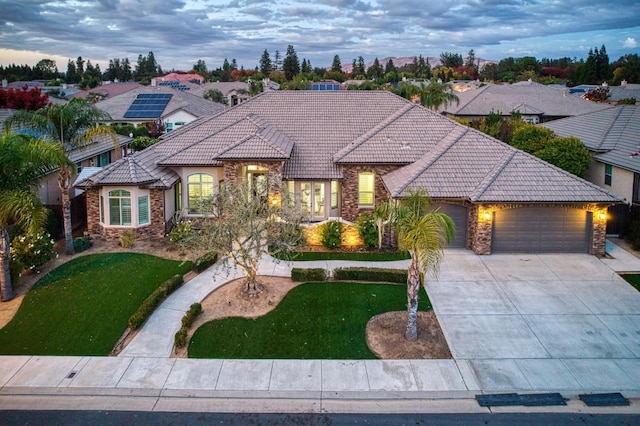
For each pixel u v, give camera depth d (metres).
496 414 13.49
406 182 25.14
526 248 24.94
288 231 19.53
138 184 26.23
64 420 13.28
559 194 24.00
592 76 132.75
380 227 24.61
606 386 14.59
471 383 14.79
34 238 21.88
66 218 24.39
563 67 192.38
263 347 16.70
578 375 15.11
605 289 20.77
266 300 19.67
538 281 21.55
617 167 30.39
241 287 20.52
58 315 18.70
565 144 32.34
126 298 19.94
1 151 18.94
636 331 17.55
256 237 19.09
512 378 14.99
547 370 15.38
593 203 23.80
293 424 13.17
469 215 25.25
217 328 17.75
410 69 198.00
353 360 15.99
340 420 13.33
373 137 30.33
